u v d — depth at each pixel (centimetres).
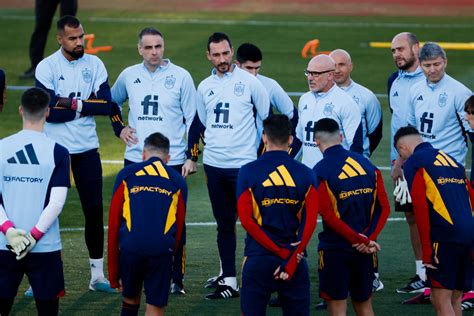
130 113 2827
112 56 6556
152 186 2228
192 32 7569
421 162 2292
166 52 6725
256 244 2153
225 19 8269
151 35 2742
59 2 5806
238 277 2905
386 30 7856
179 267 2733
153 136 2297
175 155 2800
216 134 2758
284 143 2172
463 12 8881
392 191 3853
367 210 2272
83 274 2900
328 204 2231
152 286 2236
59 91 2748
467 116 2433
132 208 2217
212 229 3381
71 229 3353
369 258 2283
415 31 7819
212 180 2766
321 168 2258
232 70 2764
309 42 6694
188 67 6262
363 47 7081
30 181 2142
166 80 2781
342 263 2264
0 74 2838
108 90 2784
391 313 2577
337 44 7181
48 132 2734
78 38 2722
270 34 7562
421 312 2586
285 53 6794
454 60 6556
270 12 8712
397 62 2928
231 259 2738
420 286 2745
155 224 2209
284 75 6047
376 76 6056
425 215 2273
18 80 5800
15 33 7350
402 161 2789
